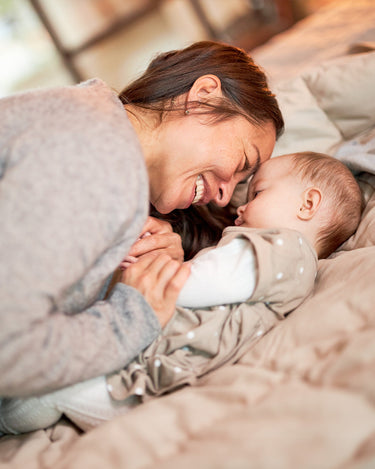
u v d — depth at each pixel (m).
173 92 0.93
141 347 0.71
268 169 1.04
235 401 0.57
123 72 4.02
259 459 0.42
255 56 1.97
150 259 0.81
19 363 0.56
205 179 0.94
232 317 0.78
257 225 0.99
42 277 0.56
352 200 1.01
